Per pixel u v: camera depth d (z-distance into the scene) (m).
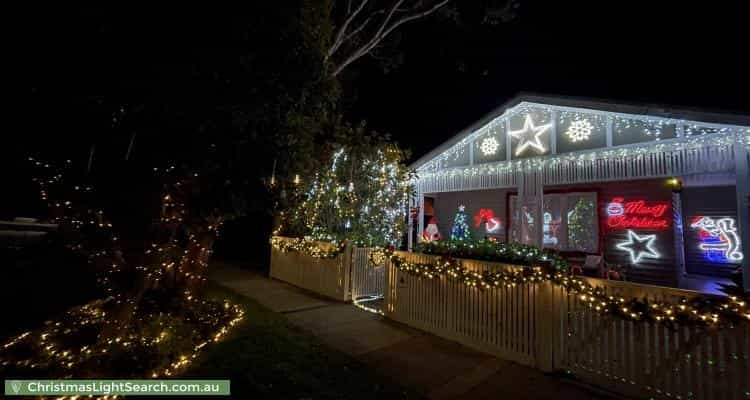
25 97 3.21
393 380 4.39
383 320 6.91
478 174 9.41
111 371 4.07
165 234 5.26
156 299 6.76
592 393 4.06
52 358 4.21
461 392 4.11
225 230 18.27
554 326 4.57
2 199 4.96
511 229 11.21
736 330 3.30
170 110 3.66
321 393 3.96
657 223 8.96
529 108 8.44
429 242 6.71
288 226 11.55
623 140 6.91
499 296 5.20
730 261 8.16
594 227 9.88
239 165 4.67
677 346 3.63
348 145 10.45
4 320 5.78
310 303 8.19
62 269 9.50
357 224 9.92
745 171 5.42
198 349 4.99
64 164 4.16
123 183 4.52
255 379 4.23
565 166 7.73
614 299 3.94
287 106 5.03
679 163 6.16
